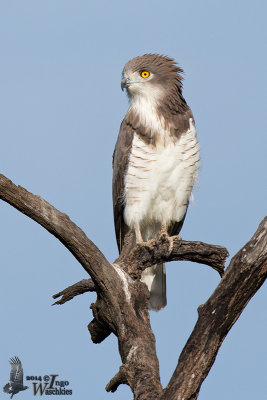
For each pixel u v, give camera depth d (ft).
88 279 37.78
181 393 27.40
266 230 28.53
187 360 28.09
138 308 32.96
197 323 28.63
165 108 45.37
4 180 29.68
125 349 31.35
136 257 38.75
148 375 29.35
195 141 45.16
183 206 46.47
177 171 44.75
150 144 44.34
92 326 36.52
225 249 38.34
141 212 45.55
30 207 30.48
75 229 31.50
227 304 28.48
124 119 46.52
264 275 28.60
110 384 29.96
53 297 38.24
